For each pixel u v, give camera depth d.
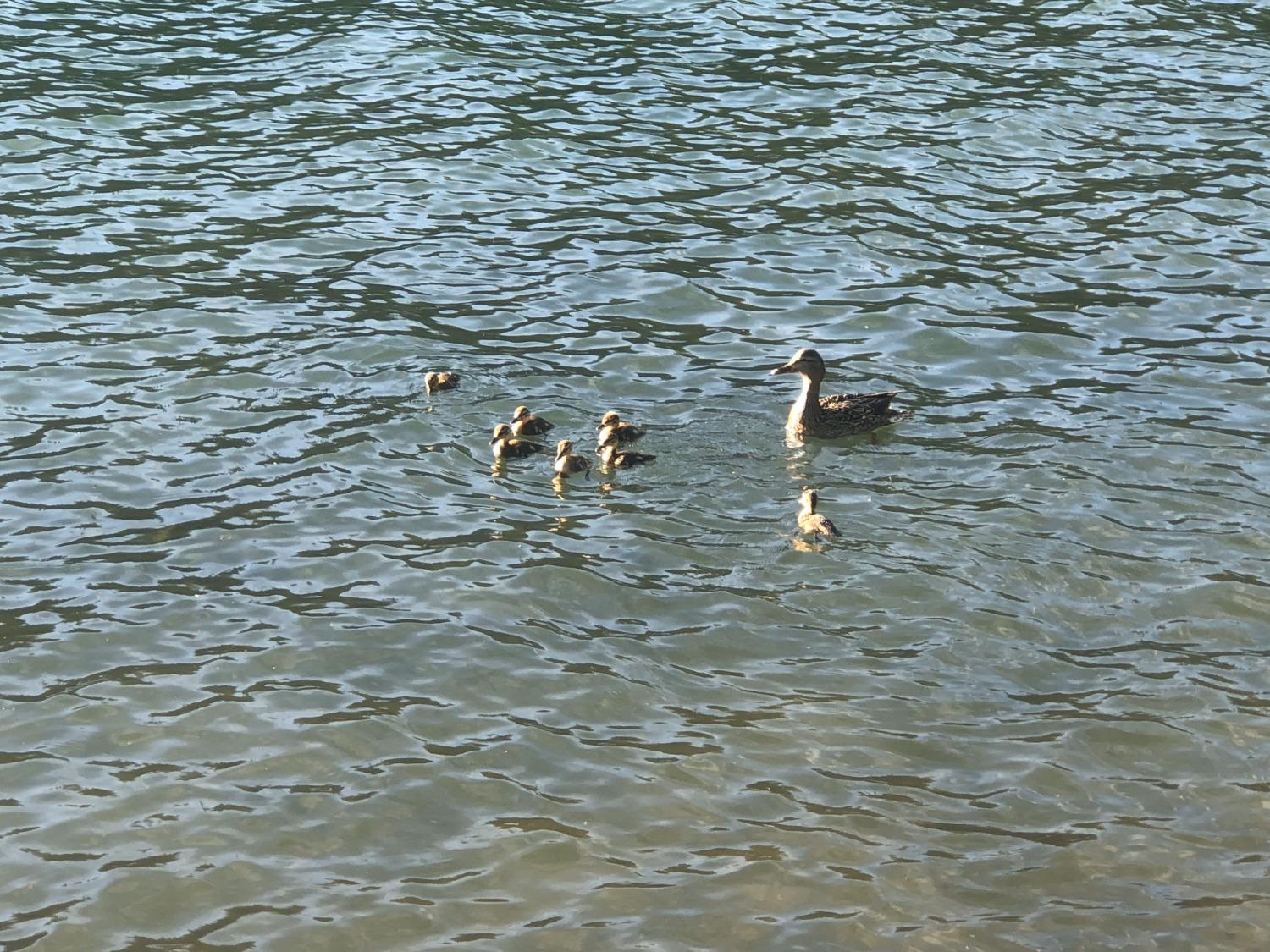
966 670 14.91
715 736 13.98
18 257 23.45
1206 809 13.21
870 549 16.81
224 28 33.81
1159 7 36.59
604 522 17.27
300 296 22.59
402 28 34.03
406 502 17.59
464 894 12.20
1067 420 19.77
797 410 19.20
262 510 17.36
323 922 11.91
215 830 12.84
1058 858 12.62
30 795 13.16
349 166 27.20
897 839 12.80
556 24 34.69
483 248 24.41
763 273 23.91
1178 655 15.20
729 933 11.82
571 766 13.59
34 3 34.91
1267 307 23.11
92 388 19.86
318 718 14.15
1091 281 23.83
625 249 24.55
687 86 31.31
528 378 20.50
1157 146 28.86
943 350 21.70
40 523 16.97
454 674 14.75
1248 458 18.83
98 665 14.77
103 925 11.87
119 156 27.27
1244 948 11.73
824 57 33.06
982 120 29.83
